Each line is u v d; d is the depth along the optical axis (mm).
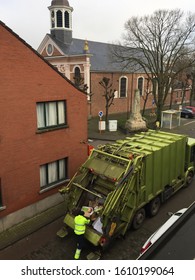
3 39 9578
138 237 10453
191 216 6812
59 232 10594
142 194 10547
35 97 11180
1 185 10570
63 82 12352
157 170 11172
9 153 10594
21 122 10820
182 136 13352
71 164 13695
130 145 11586
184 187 15086
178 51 33375
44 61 11242
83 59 36406
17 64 10211
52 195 12891
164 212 12336
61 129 12727
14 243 10141
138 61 34844
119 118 38906
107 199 8953
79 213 9578
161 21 32719
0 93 9852
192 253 5645
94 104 39375
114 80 41906
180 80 50250
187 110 40594
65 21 39594
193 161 14758
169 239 6020
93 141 26469
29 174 11578
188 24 38969
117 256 9375
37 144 11680
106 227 8977
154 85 35969
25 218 11758
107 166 10203
